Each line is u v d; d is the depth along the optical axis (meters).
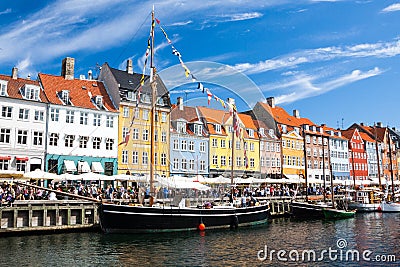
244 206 33.03
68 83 48.56
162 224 27.30
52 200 28.62
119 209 26.23
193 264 18.91
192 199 31.14
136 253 21.22
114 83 49.84
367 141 89.12
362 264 19.30
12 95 42.12
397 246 24.38
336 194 57.12
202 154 37.50
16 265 18.48
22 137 42.00
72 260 19.55
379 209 52.62
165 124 34.00
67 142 44.66
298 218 41.84
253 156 31.83
